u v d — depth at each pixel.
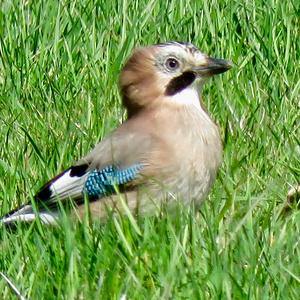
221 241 13.46
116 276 12.56
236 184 15.27
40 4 20.55
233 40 19.61
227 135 16.34
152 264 12.95
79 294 12.42
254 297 12.30
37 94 18.27
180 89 15.09
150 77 15.11
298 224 14.02
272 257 13.05
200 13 20.30
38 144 16.66
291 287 12.48
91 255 13.02
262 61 18.92
